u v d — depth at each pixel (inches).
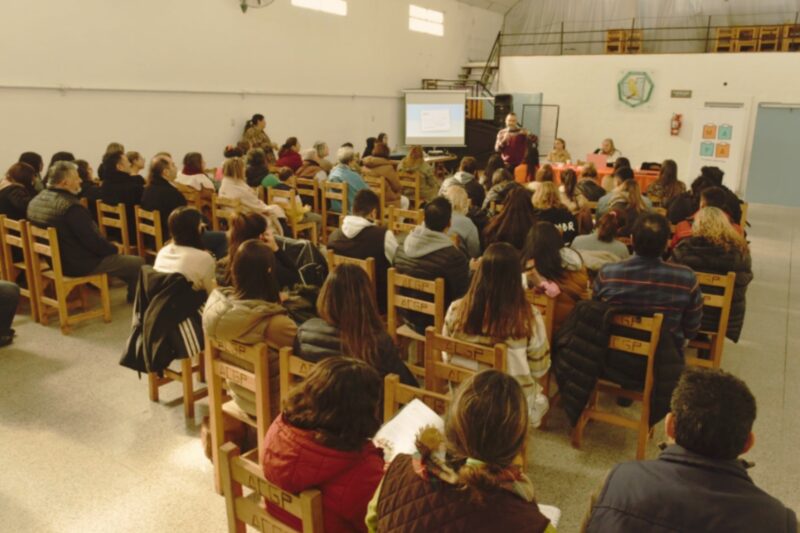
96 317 164.9
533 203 159.5
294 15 341.7
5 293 141.7
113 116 255.8
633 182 174.9
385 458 61.2
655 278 98.1
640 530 42.1
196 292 111.0
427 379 85.5
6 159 220.5
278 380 84.7
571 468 102.3
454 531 41.3
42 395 123.0
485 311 84.0
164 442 107.6
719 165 420.2
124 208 181.3
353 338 75.9
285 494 53.4
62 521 88.0
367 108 415.2
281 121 345.1
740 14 473.4
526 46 560.7
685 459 44.0
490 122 455.5
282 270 125.0
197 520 88.5
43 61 227.3
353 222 132.6
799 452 108.3
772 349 153.7
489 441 41.9
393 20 425.7
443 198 117.4
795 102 397.4
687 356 147.0
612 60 451.8
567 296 108.0
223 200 189.8
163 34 271.4
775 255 250.5
